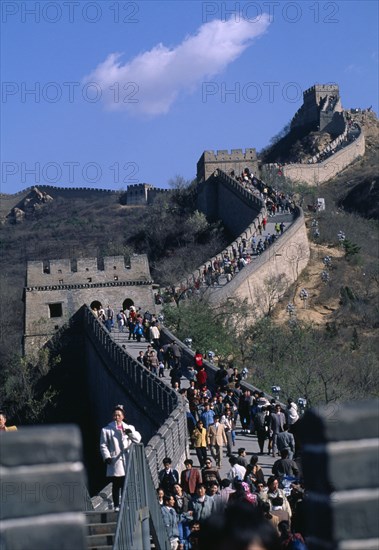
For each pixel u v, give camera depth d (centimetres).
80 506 410
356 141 18675
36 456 410
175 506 2119
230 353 7056
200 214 13600
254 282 9312
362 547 407
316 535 412
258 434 3388
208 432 3177
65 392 8194
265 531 367
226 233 13162
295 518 1756
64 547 405
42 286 8606
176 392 3734
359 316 9356
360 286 10181
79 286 8612
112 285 8644
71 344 8481
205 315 7169
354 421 414
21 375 8169
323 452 412
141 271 8688
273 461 3244
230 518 370
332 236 11475
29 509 406
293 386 5819
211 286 8800
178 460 3197
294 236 10431
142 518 1409
